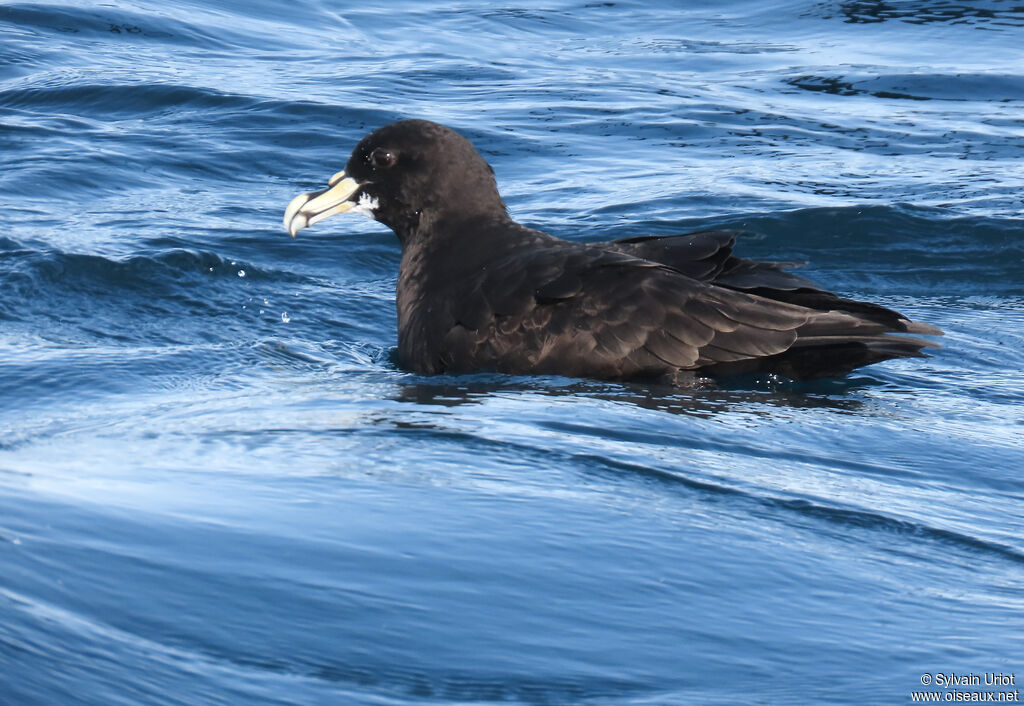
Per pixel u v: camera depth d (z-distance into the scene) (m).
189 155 21.41
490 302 12.16
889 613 6.27
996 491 8.84
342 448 8.09
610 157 22.28
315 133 22.83
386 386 11.38
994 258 17.70
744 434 9.70
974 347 14.12
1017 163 22.17
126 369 11.93
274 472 7.34
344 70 27.75
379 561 6.08
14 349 12.68
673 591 6.20
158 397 10.95
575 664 5.40
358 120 23.59
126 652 4.76
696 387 11.62
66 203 18.72
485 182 13.54
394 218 13.56
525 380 11.66
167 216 18.33
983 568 7.14
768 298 11.85
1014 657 5.84
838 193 20.11
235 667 4.91
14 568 5.18
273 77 26.61
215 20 31.34
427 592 5.83
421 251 13.34
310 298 15.50
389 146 13.41
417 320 12.77
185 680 4.69
